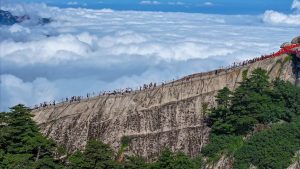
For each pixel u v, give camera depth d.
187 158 102.06
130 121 121.31
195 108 122.62
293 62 128.12
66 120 122.56
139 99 125.50
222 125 113.62
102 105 124.75
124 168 97.75
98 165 94.75
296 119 114.31
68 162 103.06
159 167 98.75
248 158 105.12
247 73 128.50
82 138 119.62
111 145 117.81
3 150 97.62
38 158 97.38
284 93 117.69
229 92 118.38
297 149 104.75
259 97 114.62
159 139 118.31
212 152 110.88
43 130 121.06
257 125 113.12
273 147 105.44
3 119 102.44
